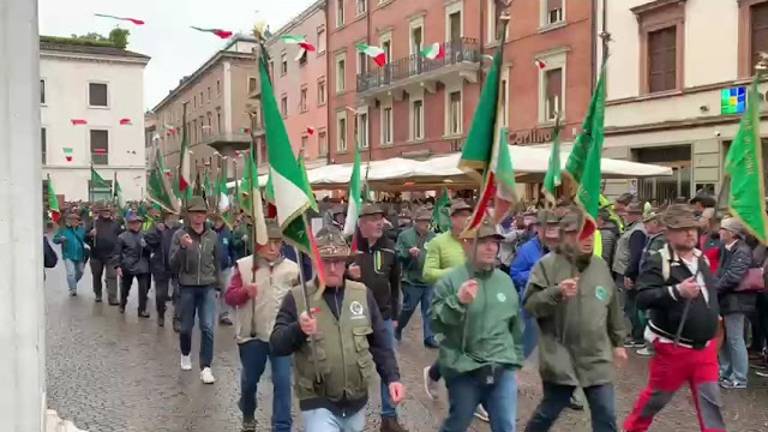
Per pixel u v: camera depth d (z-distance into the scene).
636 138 21.88
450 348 4.85
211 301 8.37
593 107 5.95
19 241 3.36
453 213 7.00
